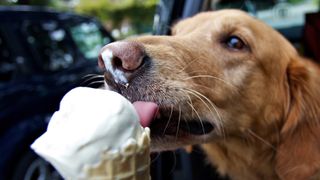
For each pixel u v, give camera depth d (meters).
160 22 0.35
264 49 0.30
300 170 0.30
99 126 0.13
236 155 0.33
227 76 0.29
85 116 0.13
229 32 0.29
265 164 0.32
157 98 0.23
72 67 0.66
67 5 2.09
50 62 0.64
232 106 0.29
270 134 0.32
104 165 0.13
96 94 0.14
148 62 0.23
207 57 0.28
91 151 0.13
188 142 0.26
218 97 0.28
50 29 0.67
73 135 0.13
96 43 0.74
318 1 0.49
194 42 0.28
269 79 0.31
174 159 0.35
